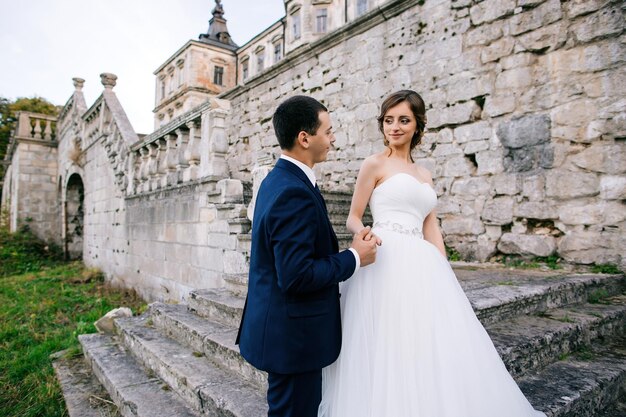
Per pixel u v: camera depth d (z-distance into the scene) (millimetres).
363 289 1667
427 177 2092
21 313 6465
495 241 4816
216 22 38188
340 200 5504
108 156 9922
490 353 1607
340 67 7230
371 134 6582
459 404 1415
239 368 2500
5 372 3904
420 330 1534
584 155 4086
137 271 7828
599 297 3381
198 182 5496
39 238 16172
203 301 3559
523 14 4645
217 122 5324
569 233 4172
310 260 1285
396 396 1450
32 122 19469
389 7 6172
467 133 5164
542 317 2729
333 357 1423
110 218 9781
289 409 1347
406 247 1722
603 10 4000
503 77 4816
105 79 10680
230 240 4707
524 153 4578
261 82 9281
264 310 1371
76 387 3244
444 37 5508
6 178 21266
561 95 4289
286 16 27234
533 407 1771
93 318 6090
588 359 2402
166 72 37281
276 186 1388
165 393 2674
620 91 3861
